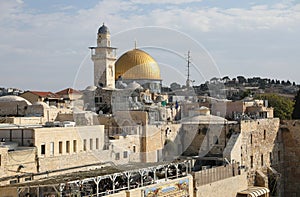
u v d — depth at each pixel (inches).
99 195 1595.7
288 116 4571.9
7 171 1750.7
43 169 1941.4
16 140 1996.8
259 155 2869.1
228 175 2415.1
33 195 1459.2
